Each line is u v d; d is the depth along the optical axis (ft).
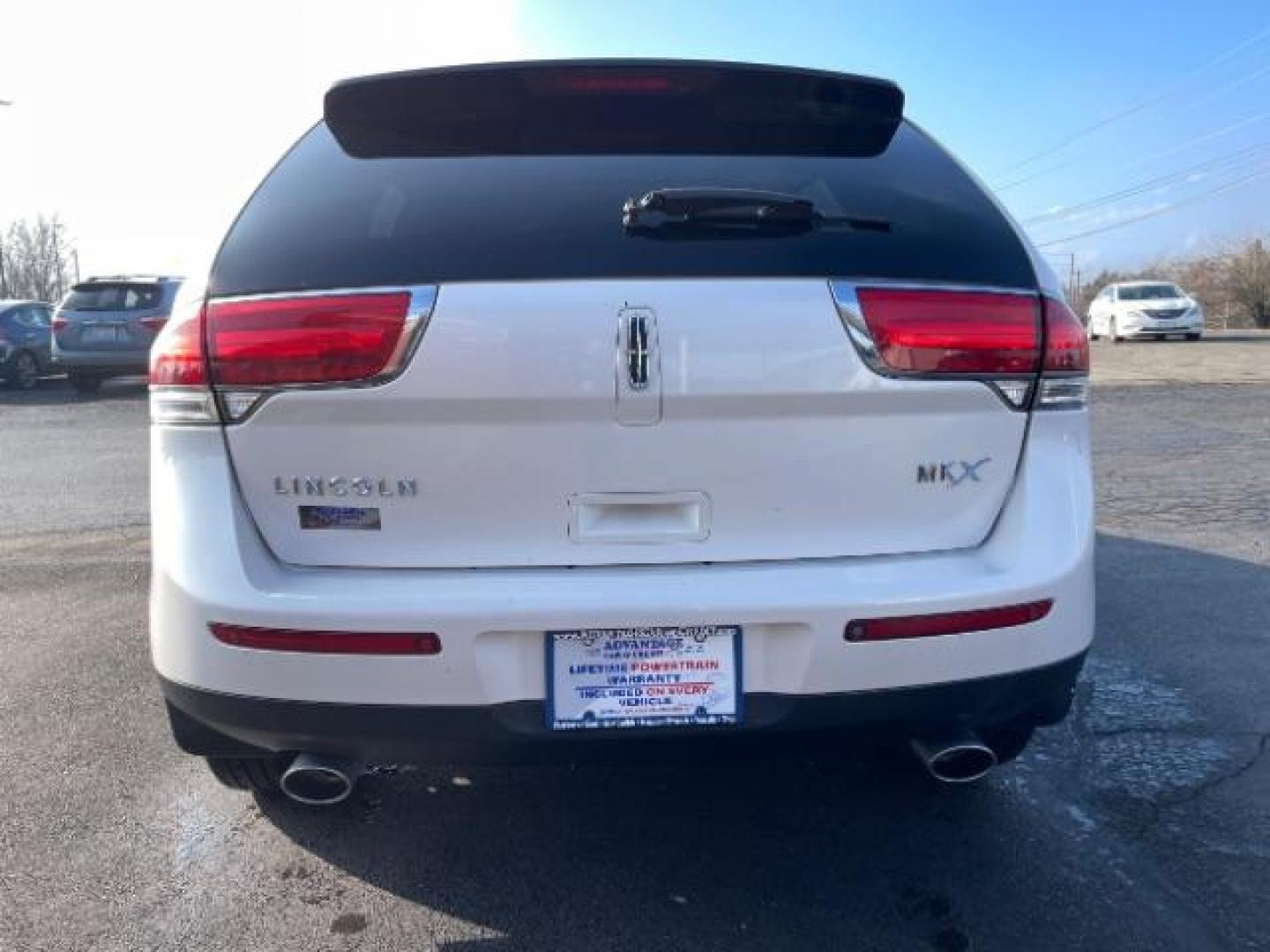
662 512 7.08
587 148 8.24
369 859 8.82
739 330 6.88
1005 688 7.36
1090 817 9.46
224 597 6.90
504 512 6.99
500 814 9.53
